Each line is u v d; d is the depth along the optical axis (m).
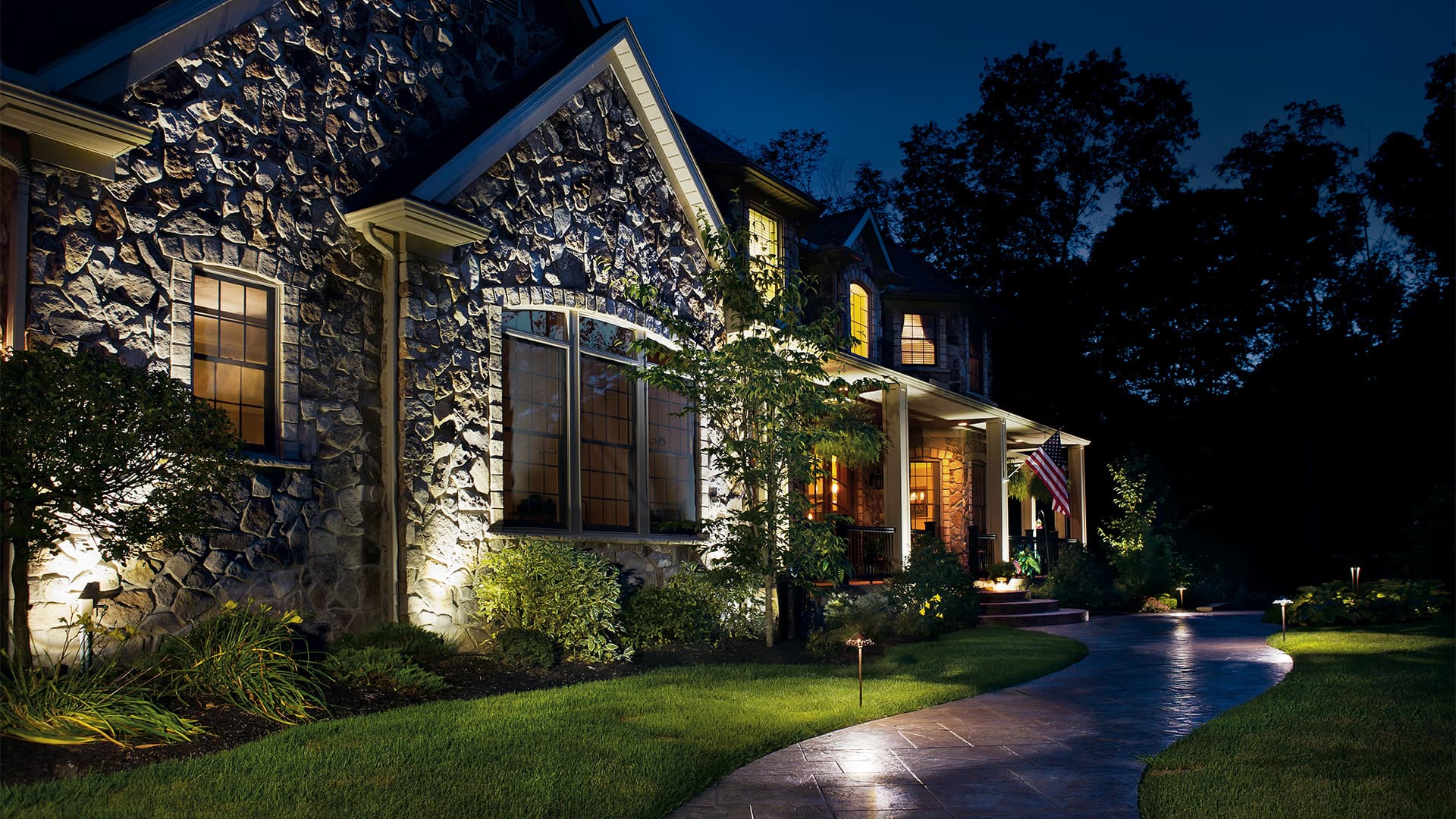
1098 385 36.84
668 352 14.38
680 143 14.54
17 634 7.01
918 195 41.50
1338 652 12.30
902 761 7.15
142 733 6.82
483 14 12.71
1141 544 25.48
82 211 8.23
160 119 8.85
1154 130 38.88
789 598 13.98
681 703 8.82
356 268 10.53
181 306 8.87
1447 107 34.69
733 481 14.12
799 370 13.20
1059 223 39.59
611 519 13.56
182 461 7.30
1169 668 11.94
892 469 18.30
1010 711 9.10
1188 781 6.34
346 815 5.48
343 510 10.11
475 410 11.30
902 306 25.31
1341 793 5.94
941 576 16.69
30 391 6.50
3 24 8.06
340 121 10.56
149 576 8.45
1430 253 35.91
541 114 12.31
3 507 6.89
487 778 6.25
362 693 8.62
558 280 12.61
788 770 6.89
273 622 8.88
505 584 10.95
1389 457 35.31
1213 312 36.00
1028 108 40.00
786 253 19.70
